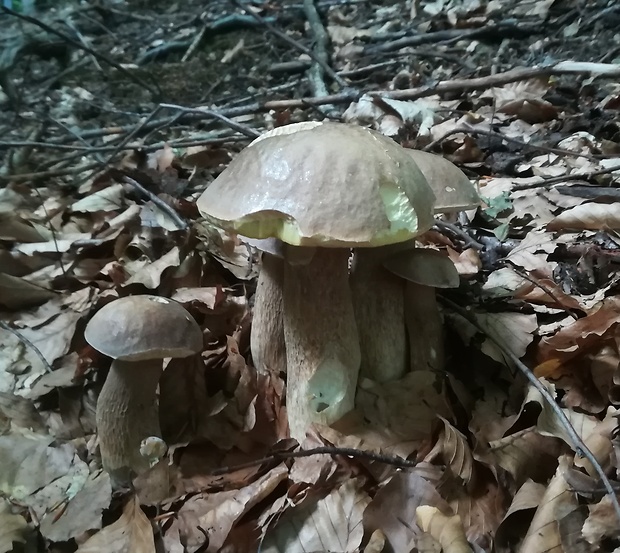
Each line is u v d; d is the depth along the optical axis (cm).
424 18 111
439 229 46
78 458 30
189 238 42
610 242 41
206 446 31
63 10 118
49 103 89
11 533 26
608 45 85
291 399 29
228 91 97
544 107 68
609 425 27
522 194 50
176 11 135
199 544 25
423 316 31
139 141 69
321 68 91
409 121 66
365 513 24
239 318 38
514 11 104
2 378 35
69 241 46
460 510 26
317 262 27
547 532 23
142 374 28
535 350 33
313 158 22
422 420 29
